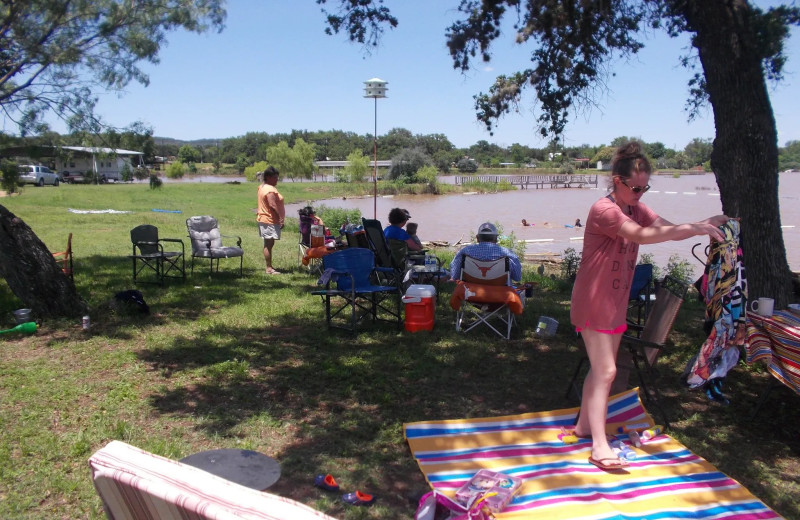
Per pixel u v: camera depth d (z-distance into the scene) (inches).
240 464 103.3
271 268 375.2
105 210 840.3
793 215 952.3
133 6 266.8
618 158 132.8
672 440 149.3
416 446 144.3
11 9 235.3
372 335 237.9
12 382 178.5
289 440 148.6
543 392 183.2
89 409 162.1
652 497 122.3
